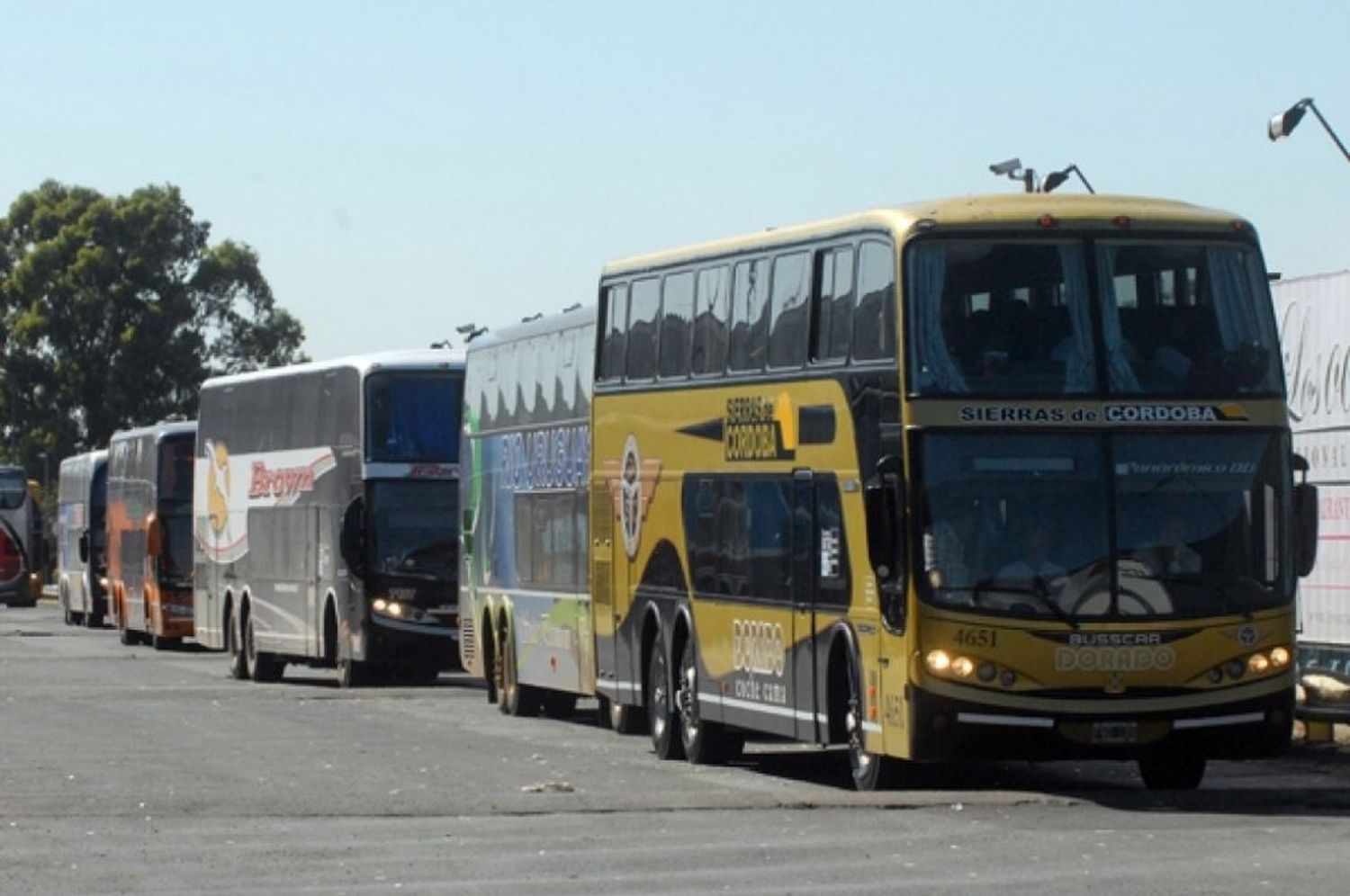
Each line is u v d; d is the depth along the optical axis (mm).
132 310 121812
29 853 18938
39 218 122375
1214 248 22750
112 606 71625
